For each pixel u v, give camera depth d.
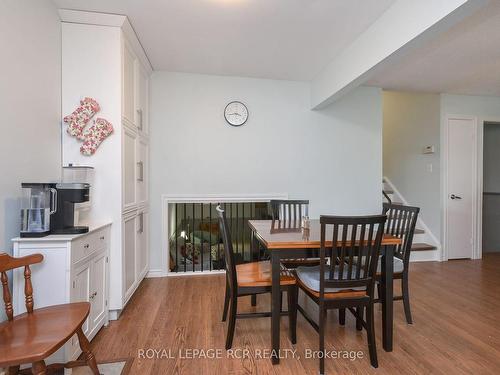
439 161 4.11
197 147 3.45
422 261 4.05
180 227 3.76
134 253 2.71
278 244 1.76
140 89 2.94
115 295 2.29
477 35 2.41
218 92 3.48
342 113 3.77
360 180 3.82
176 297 2.76
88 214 2.27
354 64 2.63
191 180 3.44
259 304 2.62
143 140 3.06
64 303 1.63
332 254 1.70
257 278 1.95
